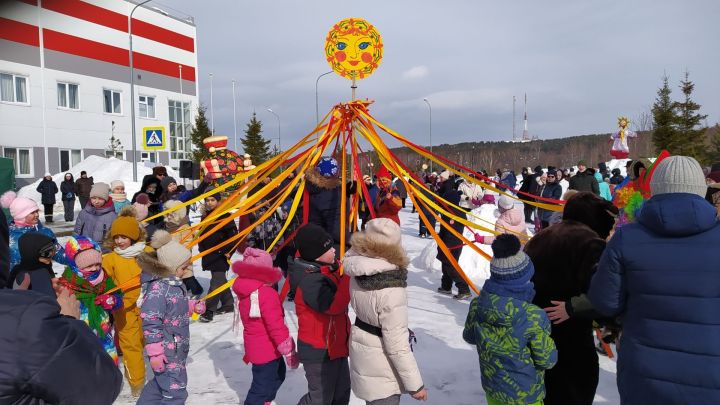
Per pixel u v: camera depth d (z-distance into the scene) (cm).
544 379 283
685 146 3516
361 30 459
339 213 420
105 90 2972
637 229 213
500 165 7675
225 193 654
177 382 316
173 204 575
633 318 210
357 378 271
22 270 304
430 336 519
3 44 2436
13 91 2495
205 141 739
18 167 2520
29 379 119
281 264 675
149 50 3247
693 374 191
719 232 196
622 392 215
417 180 426
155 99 3303
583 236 275
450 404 370
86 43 2834
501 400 255
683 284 195
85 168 2292
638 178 457
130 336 389
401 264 260
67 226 1698
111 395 137
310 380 300
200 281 786
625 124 3059
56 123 2678
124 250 391
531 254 294
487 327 260
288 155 453
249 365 448
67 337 127
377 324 259
